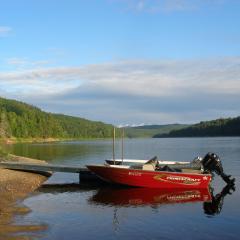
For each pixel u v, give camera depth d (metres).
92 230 16.50
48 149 88.00
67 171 31.25
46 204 21.72
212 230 16.70
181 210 20.56
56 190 26.78
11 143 138.75
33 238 14.94
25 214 18.73
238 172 37.56
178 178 27.47
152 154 69.69
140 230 16.61
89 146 110.00
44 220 17.75
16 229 15.95
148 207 21.33
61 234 15.77
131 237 15.62
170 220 18.33
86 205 21.72
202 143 122.19
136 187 27.86
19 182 27.80
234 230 16.69
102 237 15.56
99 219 18.38
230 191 26.89
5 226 16.36
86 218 18.53
